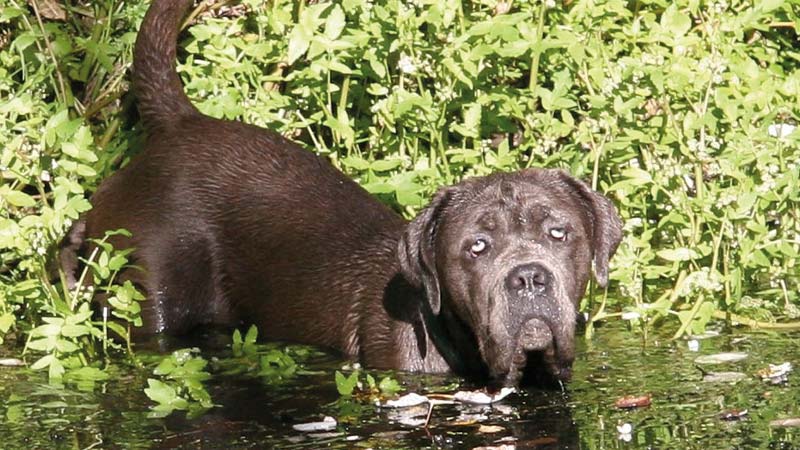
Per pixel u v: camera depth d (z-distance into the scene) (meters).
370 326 12.39
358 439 10.30
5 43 14.75
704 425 10.37
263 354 12.41
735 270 12.89
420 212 11.82
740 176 13.00
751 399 10.88
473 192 11.69
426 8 13.88
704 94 13.59
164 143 13.55
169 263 13.18
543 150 13.33
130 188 13.41
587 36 13.77
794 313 13.05
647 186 13.39
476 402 11.09
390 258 12.66
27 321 12.91
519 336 11.10
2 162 12.48
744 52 14.25
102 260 12.12
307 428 10.54
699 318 12.50
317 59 13.53
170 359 11.70
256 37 14.39
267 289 13.12
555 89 13.37
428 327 12.09
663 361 11.89
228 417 10.83
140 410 10.99
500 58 13.80
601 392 11.21
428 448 10.09
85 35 15.07
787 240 13.23
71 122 12.62
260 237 13.20
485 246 11.39
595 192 11.81
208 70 14.13
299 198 13.26
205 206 13.30
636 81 13.30
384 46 13.70
